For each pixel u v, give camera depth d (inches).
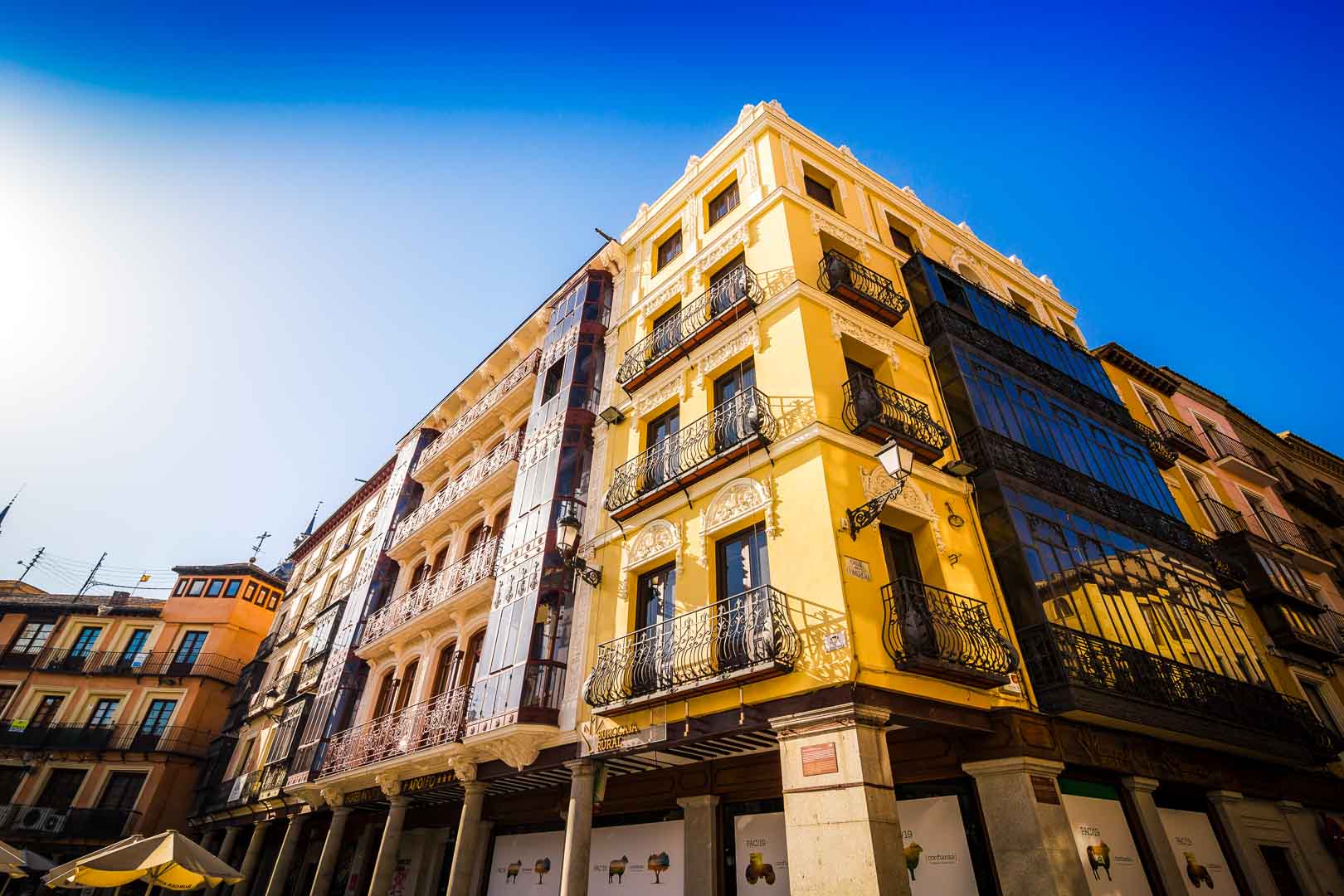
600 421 566.3
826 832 270.8
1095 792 352.8
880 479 386.6
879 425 389.4
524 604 481.4
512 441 688.4
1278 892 398.3
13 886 1027.3
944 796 336.2
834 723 288.4
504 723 423.5
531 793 518.9
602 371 611.5
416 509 887.1
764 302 474.0
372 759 572.7
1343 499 932.0
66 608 1301.7
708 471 423.8
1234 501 730.8
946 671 311.7
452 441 818.8
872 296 484.1
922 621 320.2
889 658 311.1
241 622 1302.9
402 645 681.6
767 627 321.4
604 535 489.4
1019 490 424.2
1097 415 571.2
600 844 454.3
